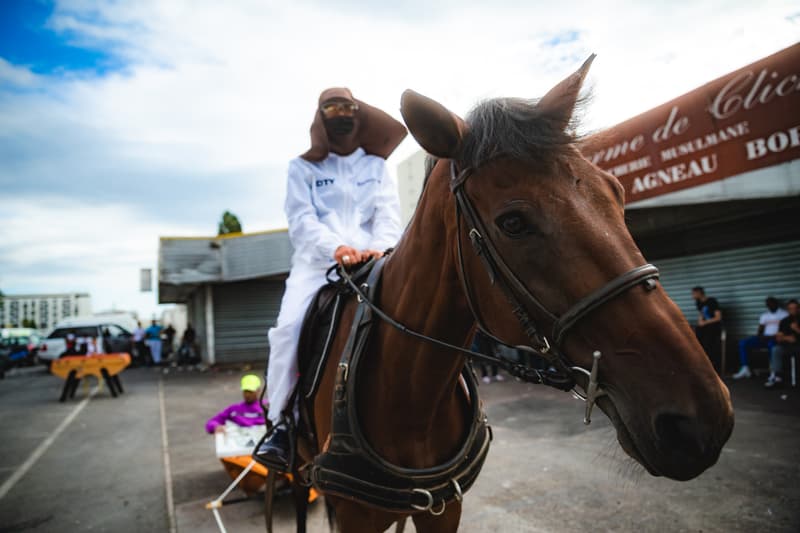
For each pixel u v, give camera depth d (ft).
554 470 14.01
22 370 64.90
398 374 4.88
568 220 3.35
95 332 60.08
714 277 29.32
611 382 3.14
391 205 8.20
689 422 2.81
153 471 16.47
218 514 12.53
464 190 4.00
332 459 5.03
